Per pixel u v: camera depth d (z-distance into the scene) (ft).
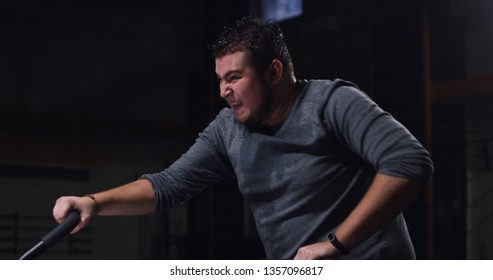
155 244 31.12
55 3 30.86
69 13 31.17
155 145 32.55
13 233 29.09
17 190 29.19
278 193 5.47
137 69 32.50
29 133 28.71
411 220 23.71
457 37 25.62
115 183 31.35
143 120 32.37
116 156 31.50
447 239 23.72
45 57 30.50
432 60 25.02
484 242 25.95
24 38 30.09
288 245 5.47
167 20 33.30
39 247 4.97
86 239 30.25
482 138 26.09
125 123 30.45
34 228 29.40
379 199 4.82
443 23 25.32
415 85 24.71
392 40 25.50
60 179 30.12
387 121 5.05
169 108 33.01
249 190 5.61
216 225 29.86
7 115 28.19
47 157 29.14
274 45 5.36
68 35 31.12
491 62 25.52
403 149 4.89
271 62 5.33
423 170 4.86
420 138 24.31
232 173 6.16
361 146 5.06
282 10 30.19
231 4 31.81
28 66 30.09
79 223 5.29
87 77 31.37
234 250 28.73
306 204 5.36
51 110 30.42
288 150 5.41
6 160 28.43
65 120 29.40
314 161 5.33
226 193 30.30
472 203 26.37
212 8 32.14
